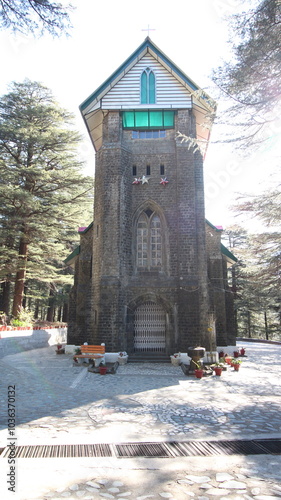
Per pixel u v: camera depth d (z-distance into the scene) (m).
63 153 28.73
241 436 7.06
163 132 21.05
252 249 19.84
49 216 26.05
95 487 4.83
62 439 6.71
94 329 18.28
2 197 23.36
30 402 9.61
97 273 18.84
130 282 18.83
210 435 7.11
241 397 10.62
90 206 28.64
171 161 20.42
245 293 33.38
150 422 7.97
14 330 21.56
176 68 20.66
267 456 6.08
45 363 17.27
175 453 6.16
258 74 8.52
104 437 6.88
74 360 17.11
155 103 20.55
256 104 8.95
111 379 13.46
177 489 4.82
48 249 26.89
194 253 18.73
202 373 13.98
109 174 19.64
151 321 19.02
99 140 24.19
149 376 14.19
